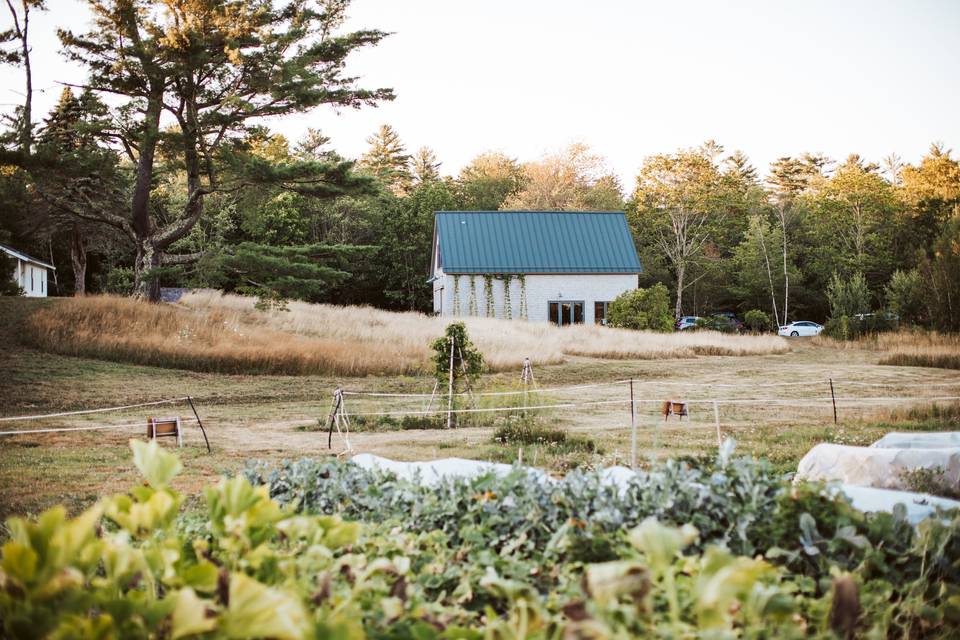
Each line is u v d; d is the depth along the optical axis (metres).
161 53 29.58
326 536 2.03
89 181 31.89
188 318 28.84
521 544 3.31
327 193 32.44
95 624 1.30
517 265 50.62
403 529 3.61
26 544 1.35
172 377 22.66
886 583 2.79
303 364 24.62
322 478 4.62
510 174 84.25
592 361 31.03
